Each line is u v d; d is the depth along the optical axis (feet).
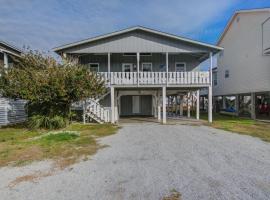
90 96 40.22
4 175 16.07
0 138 29.99
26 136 31.73
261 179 14.83
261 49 53.83
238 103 69.21
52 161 19.43
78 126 42.50
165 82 48.75
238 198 12.04
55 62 38.27
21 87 34.60
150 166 17.80
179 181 14.55
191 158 20.08
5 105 45.34
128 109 68.18
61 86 34.91
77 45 49.16
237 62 64.44
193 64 58.49
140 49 50.01
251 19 57.36
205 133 34.53
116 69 58.34
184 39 49.11
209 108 49.60
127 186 13.82
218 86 78.23
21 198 12.35
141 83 48.55
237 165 17.93
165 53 53.57
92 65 57.72
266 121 51.37
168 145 25.71
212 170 16.71
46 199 12.18
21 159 20.01
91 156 20.99
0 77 35.91
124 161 19.27
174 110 94.99
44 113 39.17
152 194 12.63
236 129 38.70
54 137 29.58
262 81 53.83
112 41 49.85
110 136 32.01
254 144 26.11
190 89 55.57
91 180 14.92
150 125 44.96
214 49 49.96
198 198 12.07
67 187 13.79
